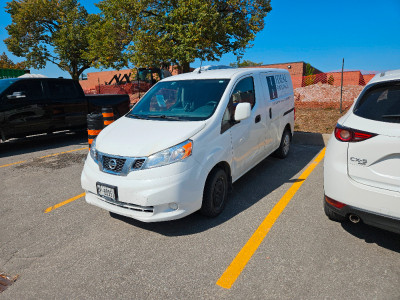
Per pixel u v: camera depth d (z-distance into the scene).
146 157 3.01
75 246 3.09
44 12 33.78
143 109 4.17
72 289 2.47
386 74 2.94
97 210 3.92
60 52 33.59
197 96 3.90
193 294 2.35
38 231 3.42
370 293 2.26
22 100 7.23
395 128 2.34
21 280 2.61
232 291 2.36
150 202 2.94
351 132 2.55
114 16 21.03
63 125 8.12
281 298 2.26
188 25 17.50
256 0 20.16
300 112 10.56
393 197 2.35
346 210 2.64
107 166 3.20
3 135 6.97
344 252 2.78
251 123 4.18
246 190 4.36
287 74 6.02
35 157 6.77
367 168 2.47
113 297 2.36
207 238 3.13
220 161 3.44
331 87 15.09
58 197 4.39
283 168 5.30
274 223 3.37
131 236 3.24
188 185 3.04
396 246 2.85
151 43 18.48
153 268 2.69
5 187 4.89
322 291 2.31
